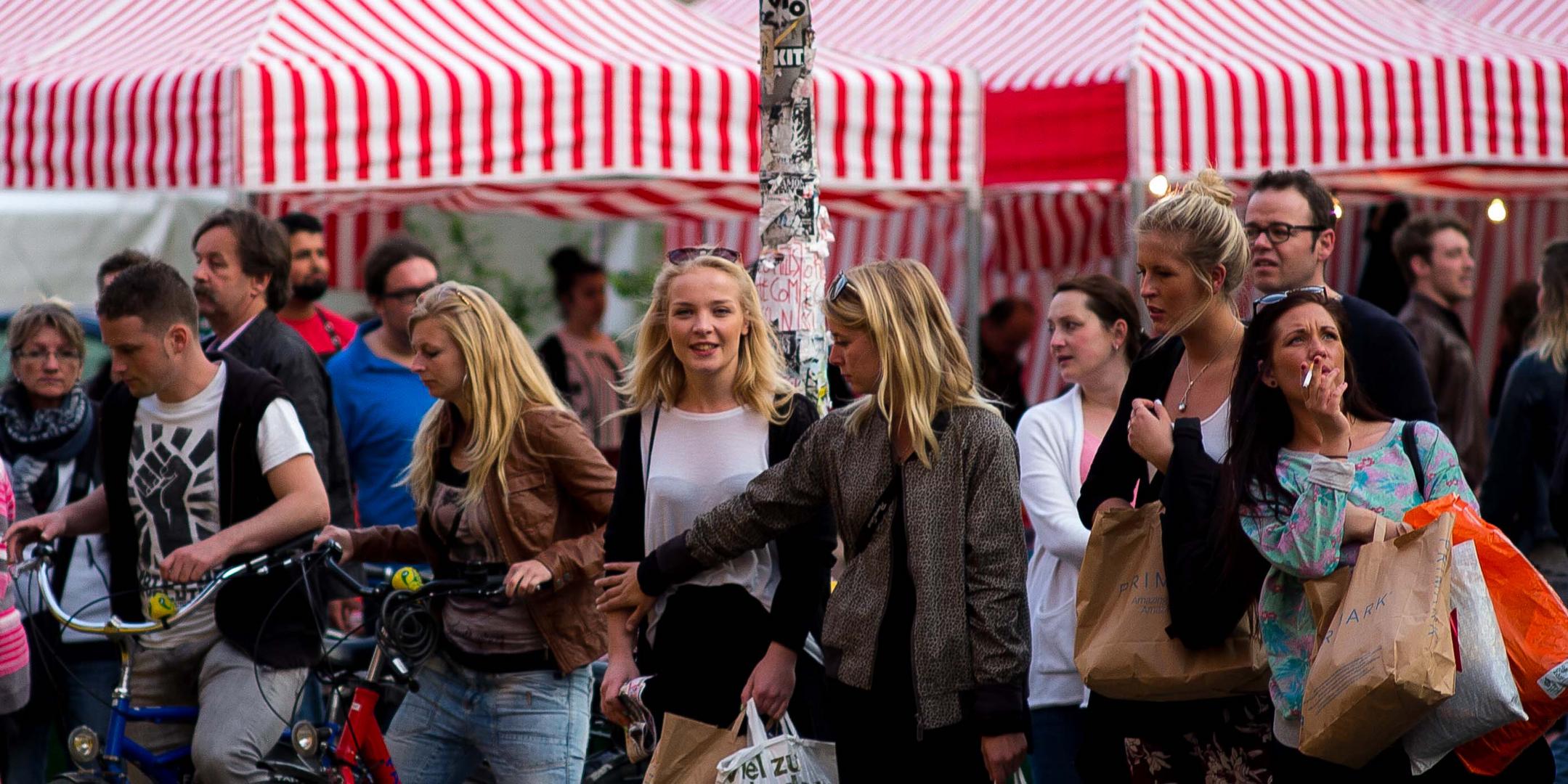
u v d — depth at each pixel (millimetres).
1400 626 10180
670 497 12875
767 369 13047
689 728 12477
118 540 15445
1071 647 14781
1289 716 10984
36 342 18359
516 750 14195
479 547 14422
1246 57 25359
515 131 22516
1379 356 13094
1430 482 10945
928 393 11688
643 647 13039
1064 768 14820
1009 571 11531
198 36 23969
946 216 41188
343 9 23641
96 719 18688
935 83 24219
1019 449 15414
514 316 45500
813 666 12781
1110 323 15430
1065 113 25656
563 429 14219
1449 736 10492
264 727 14523
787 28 15414
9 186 23641
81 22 26359
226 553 13938
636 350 13312
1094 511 12352
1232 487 11000
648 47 24594
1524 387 19281
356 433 20891
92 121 22938
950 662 11523
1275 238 13883
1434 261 24969
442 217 45500
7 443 18562
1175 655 11320
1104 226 39812
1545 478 19406
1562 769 18500
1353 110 24594
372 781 14641
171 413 14922
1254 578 11000
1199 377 11914
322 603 15305
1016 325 34562
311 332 24469
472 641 14281
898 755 11695
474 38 23938
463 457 14625
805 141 15477
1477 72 24625
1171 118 24594
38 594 18359
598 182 30672
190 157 22250
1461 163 24797
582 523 14508
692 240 42219
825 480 12258
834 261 42469
